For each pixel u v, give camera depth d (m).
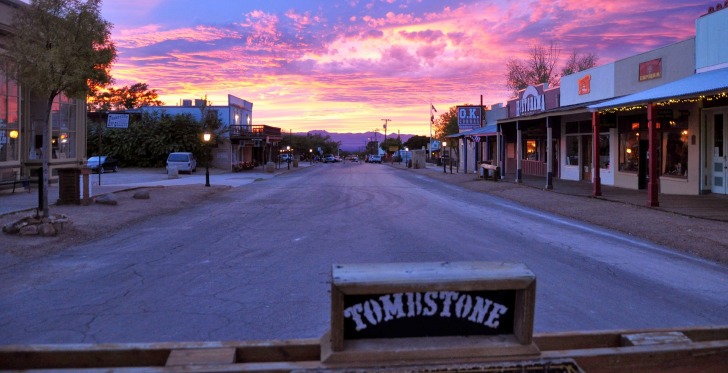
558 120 27.23
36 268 7.82
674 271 7.65
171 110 50.12
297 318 5.43
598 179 17.17
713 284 6.89
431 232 11.31
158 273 7.51
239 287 6.71
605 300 6.10
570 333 3.02
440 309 2.71
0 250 8.84
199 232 11.42
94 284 6.89
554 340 2.96
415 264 2.80
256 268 7.82
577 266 7.96
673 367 2.79
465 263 2.81
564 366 2.57
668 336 3.02
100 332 5.00
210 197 20.53
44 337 4.86
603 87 21.86
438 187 26.19
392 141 129.38
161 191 20.80
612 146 22.05
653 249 9.39
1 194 17.80
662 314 5.57
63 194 14.73
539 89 30.08
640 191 18.80
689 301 6.08
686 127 17.00
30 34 10.68
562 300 6.09
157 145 45.72
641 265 8.05
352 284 2.52
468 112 43.16
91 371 2.50
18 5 17.39
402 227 12.09
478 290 2.65
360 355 2.53
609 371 2.75
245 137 48.75
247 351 2.78
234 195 21.62
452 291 2.66
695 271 7.66
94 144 46.09
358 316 2.67
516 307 2.71
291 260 8.41
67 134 23.12
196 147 46.69
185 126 47.03
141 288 6.67
